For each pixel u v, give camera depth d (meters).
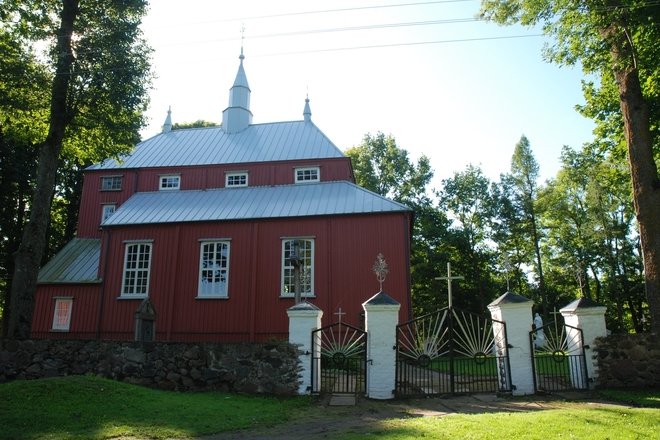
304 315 12.39
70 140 21.72
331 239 23.08
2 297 37.62
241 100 33.72
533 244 46.78
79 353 13.30
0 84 18.75
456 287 42.47
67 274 25.77
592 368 12.51
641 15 14.42
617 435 7.39
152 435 8.16
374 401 11.55
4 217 31.91
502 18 16.45
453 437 7.41
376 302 12.35
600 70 19.33
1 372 13.46
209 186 29.22
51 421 8.72
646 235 14.07
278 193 26.67
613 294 39.88
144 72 20.20
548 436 7.33
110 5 19.55
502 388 12.19
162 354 12.80
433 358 12.75
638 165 14.55
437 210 44.84
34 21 18.38
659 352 12.43
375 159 46.50
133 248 24.91
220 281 23.73
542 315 44.38
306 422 9.36
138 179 30.72
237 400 11.21
